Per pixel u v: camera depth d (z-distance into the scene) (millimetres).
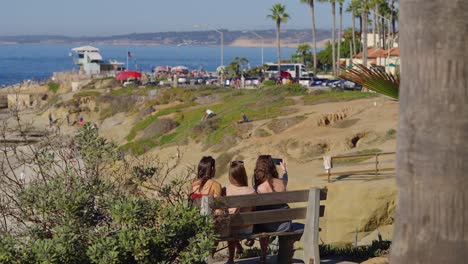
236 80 93188
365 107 47094
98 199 7285
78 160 7824
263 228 8625
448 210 4023
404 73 4125
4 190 7750
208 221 7191
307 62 140500
